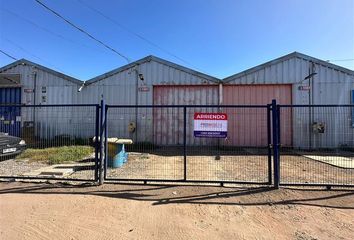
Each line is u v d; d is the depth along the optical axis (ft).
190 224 14.29
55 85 50.90
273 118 20.80
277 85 47.67
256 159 35.22
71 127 49.85
